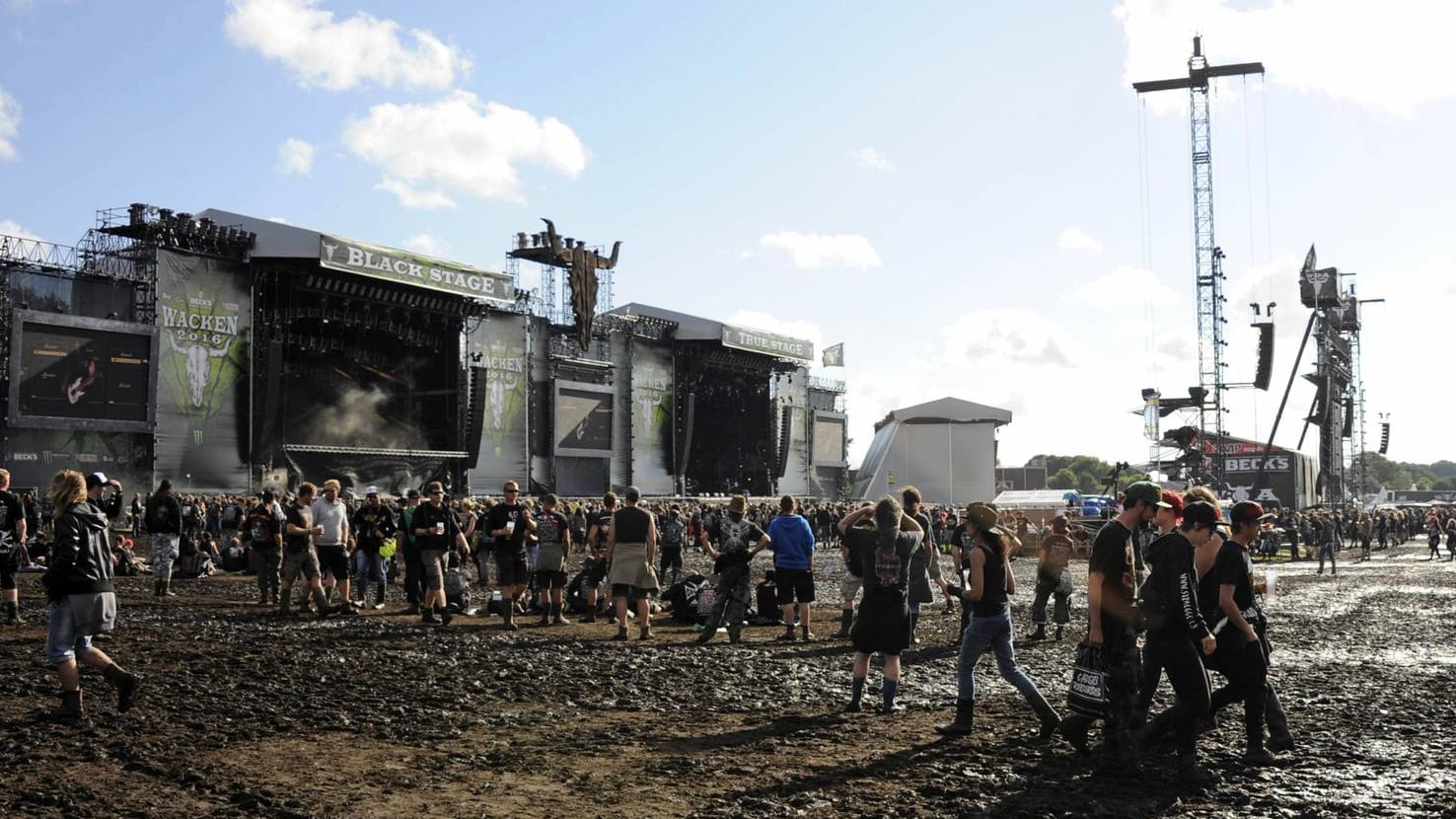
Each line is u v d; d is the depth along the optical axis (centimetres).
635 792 750
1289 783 784
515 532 1775
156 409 4741
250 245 5206
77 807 686
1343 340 9762
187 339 4931
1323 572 3775
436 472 6053
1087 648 834
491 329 6431
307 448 5350
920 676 1323
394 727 963
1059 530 1748
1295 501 10200
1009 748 898
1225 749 899
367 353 6012
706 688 1205
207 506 3756
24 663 1265
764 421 8744
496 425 6444
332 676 1233
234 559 3092
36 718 952
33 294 4481
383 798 727
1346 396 10744
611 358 7412
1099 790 765
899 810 710
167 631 1636
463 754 863
